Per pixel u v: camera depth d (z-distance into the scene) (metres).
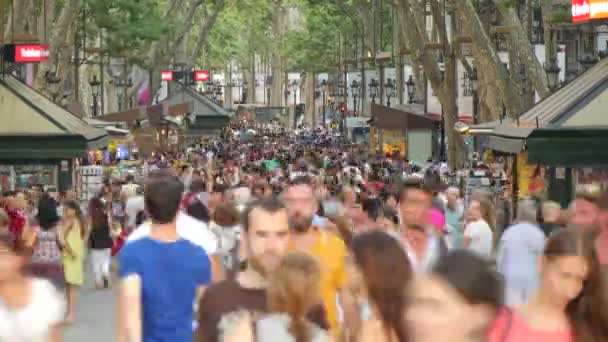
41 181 46.56
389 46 136.12
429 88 90.56
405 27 76.81
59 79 63.38
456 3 56.69
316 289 10.03
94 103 81.00
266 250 11.54
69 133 44.47
